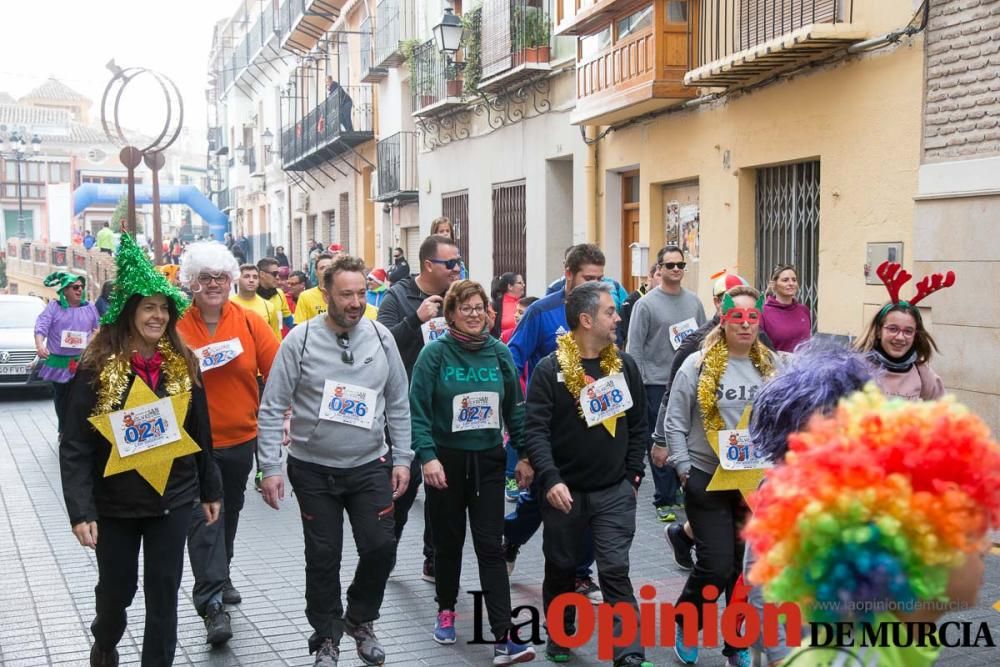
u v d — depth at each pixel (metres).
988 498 1.92
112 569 4.36
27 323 17.92
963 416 1.97
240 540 7.73
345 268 4.95
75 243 43.97
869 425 2.00
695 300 8.37
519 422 5.43
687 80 11.70
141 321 4.37
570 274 6.60
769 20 11.04
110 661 4.55
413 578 6.61
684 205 13.45
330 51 32.16
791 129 10.90
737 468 4.77
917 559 1.93
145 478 4.30
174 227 73.62
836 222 10.27
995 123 8.42
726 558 4.87
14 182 77.06
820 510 1.92
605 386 4.97
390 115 25.84
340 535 4.96
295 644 5.45
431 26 21.66
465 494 5.35
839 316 10.26
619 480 5.05
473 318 5.33
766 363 4.89
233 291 11.51
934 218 9.01
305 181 35.50
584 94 14.81
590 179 15.51
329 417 4.87
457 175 20.92
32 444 12.50
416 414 5.31
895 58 9.40
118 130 13.52
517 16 16.94
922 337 5.18
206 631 5.62
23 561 7.18
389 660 5.21
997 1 8.31
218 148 54.59
